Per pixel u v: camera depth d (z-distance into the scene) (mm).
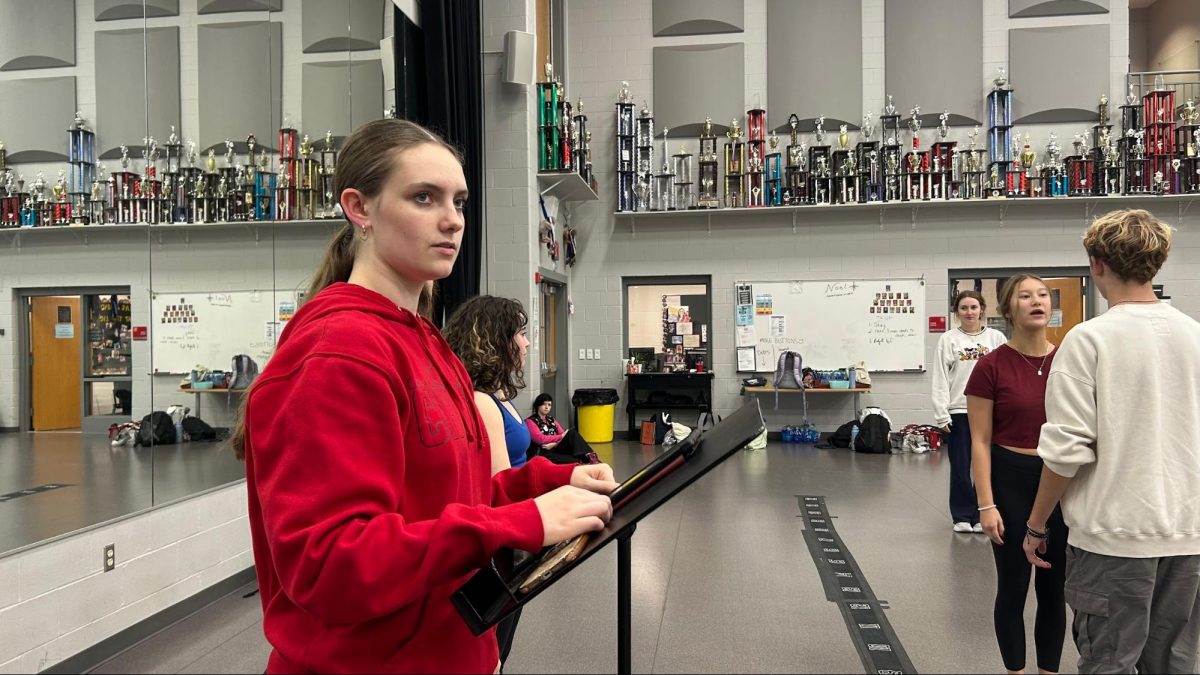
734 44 8453
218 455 3553
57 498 2562
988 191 7902
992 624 2893
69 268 2740
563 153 7008
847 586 3352
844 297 8352
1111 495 1488
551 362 8250
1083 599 1540
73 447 2680
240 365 3805
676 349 8695
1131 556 1458
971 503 4238
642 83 8625
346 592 669
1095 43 7961
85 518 2672
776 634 2814
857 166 8039
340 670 773
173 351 3301
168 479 3201
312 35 4484
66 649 2508
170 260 3338
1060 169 7785
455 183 880
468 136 5496
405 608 804
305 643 791
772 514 4754
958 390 4266
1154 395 1469
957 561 3709
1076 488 1573
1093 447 1544
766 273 8492
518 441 2061
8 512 2346
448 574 704
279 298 4164
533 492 1049
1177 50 8492
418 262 871
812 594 3252
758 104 8430
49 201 2680
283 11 4234
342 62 4742
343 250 984
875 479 6000
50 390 2609
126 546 2809
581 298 8773
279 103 4168
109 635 2709
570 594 3295
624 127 8344
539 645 2748
